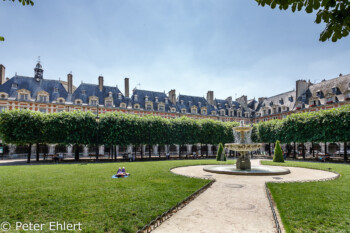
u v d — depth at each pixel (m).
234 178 12.22
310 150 43.75
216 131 37.91
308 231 4.85
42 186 9.18
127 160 30.08
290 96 53.78
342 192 8.35
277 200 7.24
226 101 66.50
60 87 45.62
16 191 8.26
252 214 6.03
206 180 10.92
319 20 3.22
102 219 5.38
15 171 14.60
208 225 5.22
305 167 18.20
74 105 43.84
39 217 5.53
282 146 48.56
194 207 6.64
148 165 19.44
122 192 8.11
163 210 6.10
